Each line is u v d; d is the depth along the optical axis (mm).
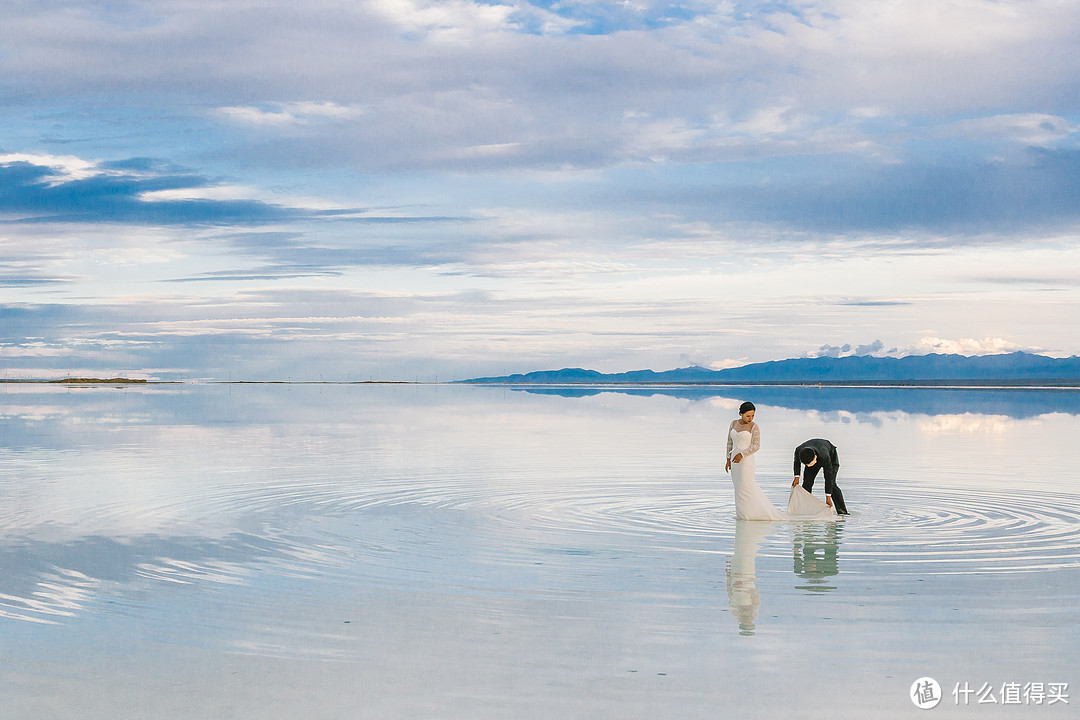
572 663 5844
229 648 6145
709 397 68938
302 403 51719
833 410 42219
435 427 28938
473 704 5184
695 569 8484
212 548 9414
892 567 8578
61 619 6824
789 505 11617
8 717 5035
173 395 69250
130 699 5277
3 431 26109
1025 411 40844
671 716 5023
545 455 19391
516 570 8430
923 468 16922
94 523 10875
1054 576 8203
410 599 7375
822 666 5793
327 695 5320
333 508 12070
